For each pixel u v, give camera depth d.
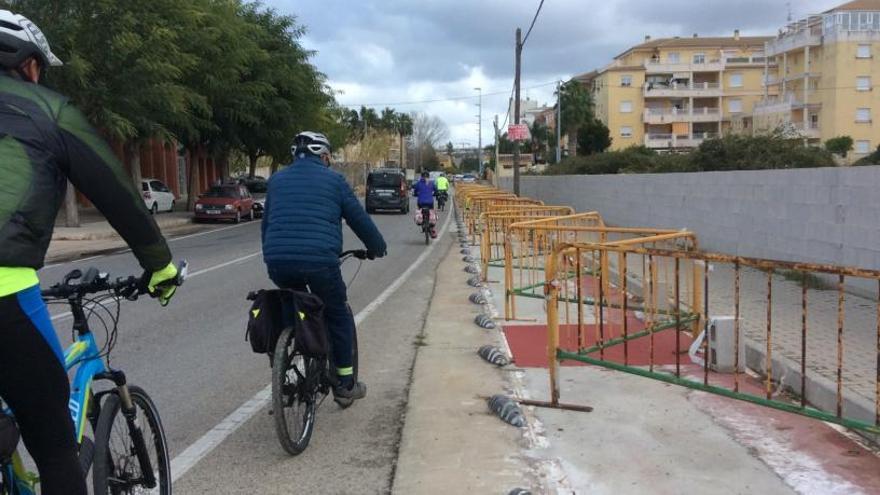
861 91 62.69
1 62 2.39
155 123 22.27
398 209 33.97
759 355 6.16
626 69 83.38
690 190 14.20
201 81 24.78
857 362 5.83
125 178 2.53
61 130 2.35
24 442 2.44
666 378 5.03
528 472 4.16
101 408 3.02
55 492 2.44
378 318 8.77
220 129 30.31
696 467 4.20
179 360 6.88
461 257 15.48
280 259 4.51
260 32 30.33
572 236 11.37
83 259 16.12
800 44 65.50
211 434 4.93
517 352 6.95
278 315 4.46
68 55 18.14
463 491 3.94
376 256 5.18
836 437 4.61
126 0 18.81
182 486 4.11
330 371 4.96
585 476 4.10
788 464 4.22
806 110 65.38
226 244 18.83
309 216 4.57
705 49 86.19
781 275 10.28
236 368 6.60
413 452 4.50
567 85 71.56
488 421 5.01
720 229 12.80
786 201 10.45
